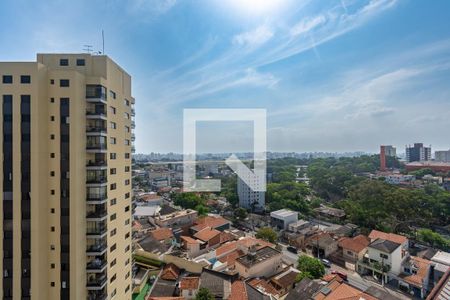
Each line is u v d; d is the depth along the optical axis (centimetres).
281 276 4397
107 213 2755
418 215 7088
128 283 3253
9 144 2331
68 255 2423
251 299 3319
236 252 4938
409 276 4441
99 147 2636
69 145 2455
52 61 2688
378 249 4769
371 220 7094
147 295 3962
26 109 2339
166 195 10850
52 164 2441
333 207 9188
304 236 6353
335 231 6881
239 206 8606
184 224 7200
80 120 2525
